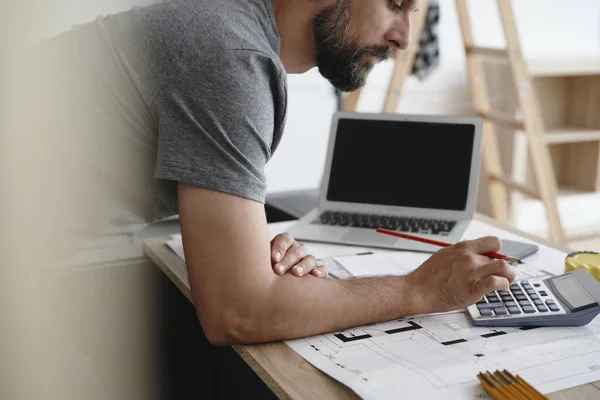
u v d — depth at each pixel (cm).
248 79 89
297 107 294
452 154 151
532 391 73
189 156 88
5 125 85
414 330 94
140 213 101
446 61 350
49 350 94
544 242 135
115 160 95
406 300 96
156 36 90
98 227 99
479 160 149
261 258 90
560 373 80
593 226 342
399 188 153
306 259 104
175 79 89
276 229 147
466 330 93
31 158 88
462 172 150
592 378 79
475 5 348
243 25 94
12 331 88
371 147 157
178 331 151
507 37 266
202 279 89
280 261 102
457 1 288
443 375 80
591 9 372
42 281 96
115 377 143
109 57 93
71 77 93
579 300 95
